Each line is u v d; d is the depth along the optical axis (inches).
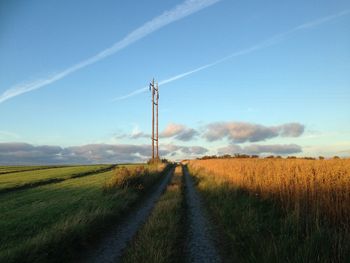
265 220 493.4
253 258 352.2
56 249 387.9
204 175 1449.3
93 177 1838.1
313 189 524.4
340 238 336.5
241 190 803.4
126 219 620.7
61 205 740.7
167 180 1499.8
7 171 2632.9
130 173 1016.2
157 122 2635.3
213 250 422.0
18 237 471.2
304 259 319.9
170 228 479.2
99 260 391.9
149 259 354.3
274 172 712.4
